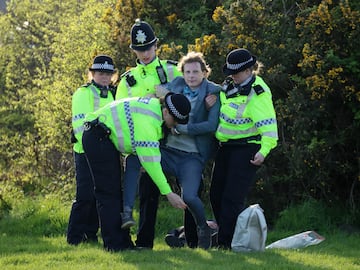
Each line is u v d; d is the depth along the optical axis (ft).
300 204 54.49
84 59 64.39
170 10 62.34
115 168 37.27
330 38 52.80
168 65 40.83
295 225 52.47
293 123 52.80
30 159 71.36
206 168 54.08
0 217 54.90
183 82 40.09
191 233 41.19
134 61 59.98
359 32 51.78
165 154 39.32
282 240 46.39
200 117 39.34
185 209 39.65
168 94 36.78
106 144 36.78
